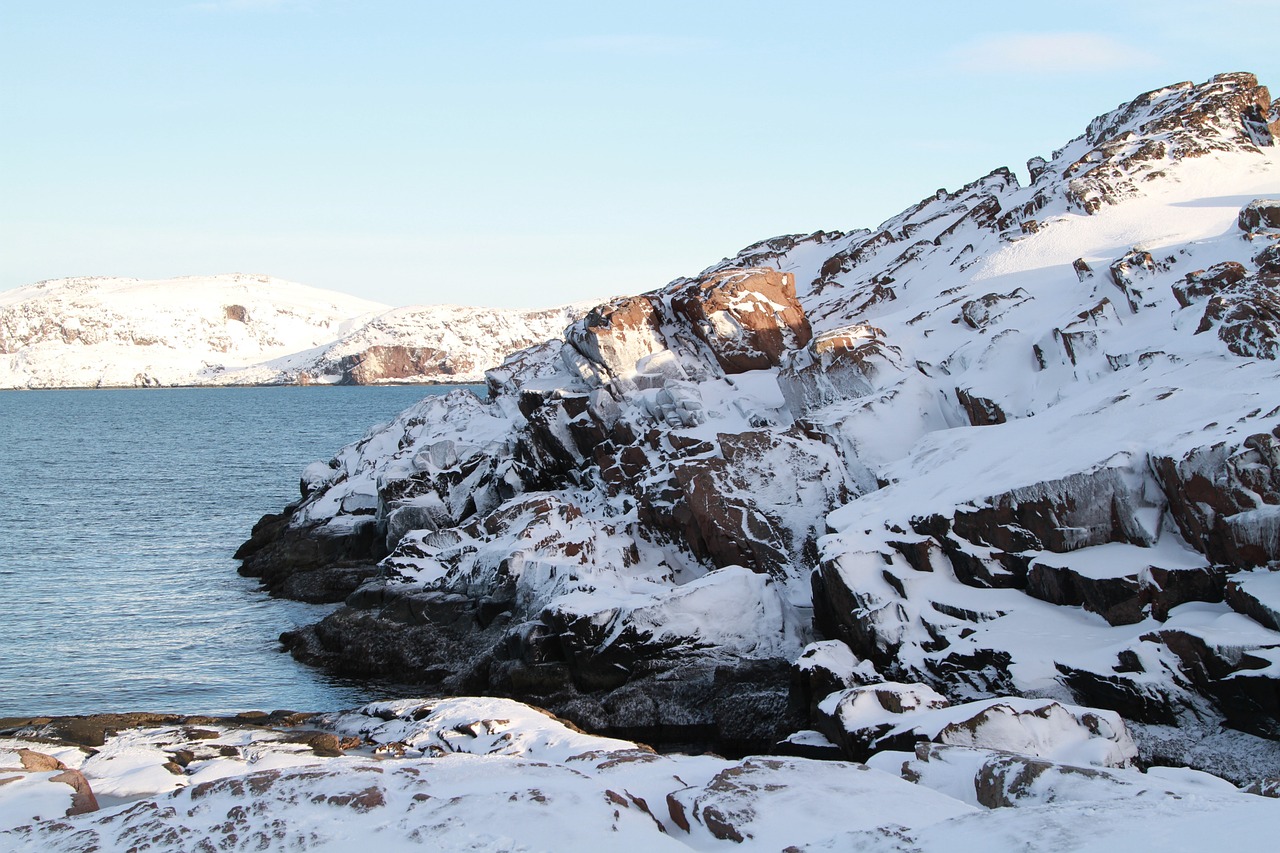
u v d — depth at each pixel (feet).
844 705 70.38
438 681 103.24
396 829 46.78
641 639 91.76
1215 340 96.89
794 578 102.32
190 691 101.35
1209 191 157.38
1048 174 197.47
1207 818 37.83
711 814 47.98
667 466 115.85
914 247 185.37
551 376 157.79
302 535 157.99
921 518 86.69
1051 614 77.97
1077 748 59.93
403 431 188.96
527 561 108.58
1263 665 64.18
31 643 118.21
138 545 181.78
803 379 124.67
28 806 57.31
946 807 48.49
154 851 46.78
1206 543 74.49
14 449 379.55
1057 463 84.48
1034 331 124.06
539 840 45.03
